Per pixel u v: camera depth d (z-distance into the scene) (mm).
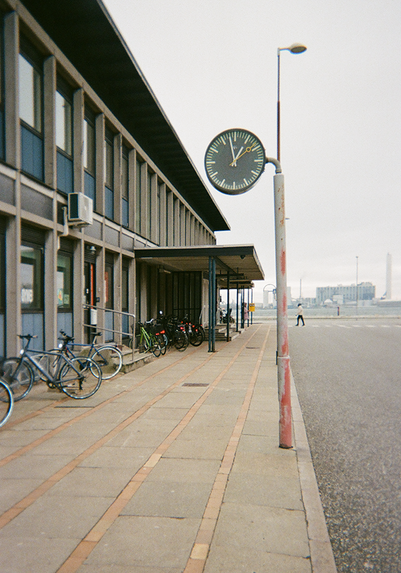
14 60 7711
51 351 8164
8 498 3760
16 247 7715
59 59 9367
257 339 22531
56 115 9734
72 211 9625
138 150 15375
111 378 10008
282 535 3127
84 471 4371
